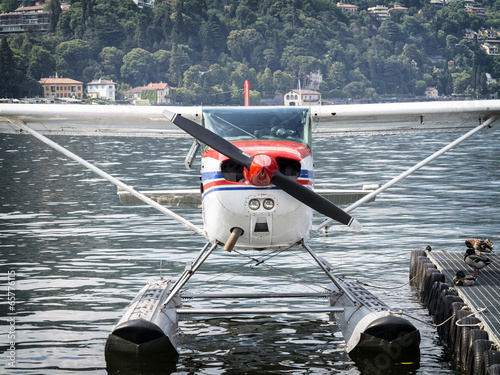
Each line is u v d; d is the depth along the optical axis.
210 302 15.83
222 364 11.59
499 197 32.78
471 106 14.35
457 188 36.44
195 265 13.09
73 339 12.94
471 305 12.45
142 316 12.43
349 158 58.66
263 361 11.73
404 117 14.88
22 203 31.45
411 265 18.05
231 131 12.30
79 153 66.25
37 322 14.03
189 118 13.22
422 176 42.94
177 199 14.79
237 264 19.56
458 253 17.92
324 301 15.88
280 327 13.79
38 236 23.58
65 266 19.22
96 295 16.17
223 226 11.77
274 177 11.30
